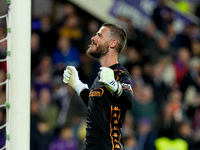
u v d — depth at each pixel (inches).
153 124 917.2
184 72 1111.0
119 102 355.3
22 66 375.2
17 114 372.2
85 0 1007.0
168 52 1123.9
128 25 1066.1
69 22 1002.1
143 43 1088.2
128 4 1066.1
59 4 1019.9
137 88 968.3
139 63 1050.7
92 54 374.3
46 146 803.4
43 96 843.4
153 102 987.9
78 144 836.6
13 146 370.9
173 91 1038.4
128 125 874.8
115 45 369.4
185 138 895.1
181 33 1176.8
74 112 853.8
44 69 914.7
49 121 828.0
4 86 848.9
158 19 1125.7
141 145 882.1
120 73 361.4
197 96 1087.6
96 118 355.6
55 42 970.1
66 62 952.9
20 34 376.5
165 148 878.4
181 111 1016.9
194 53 1178.6
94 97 358.6
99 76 365.7
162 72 1063.6
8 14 382.9
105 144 353.4
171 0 1188.5
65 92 864.3
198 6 1253.7
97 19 1050.7
